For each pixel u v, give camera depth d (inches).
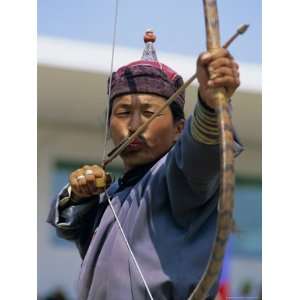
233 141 284.0
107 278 315.6
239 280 1175.6
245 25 273.9
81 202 343.3
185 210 307.4
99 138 1195.9
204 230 312.0
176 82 333.1
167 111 326.6
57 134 1178.0
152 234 311.7
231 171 259.4
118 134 328.5
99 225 332.8
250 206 1235.9
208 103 276.8
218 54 269.1
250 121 1171.9
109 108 340.2
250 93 1092.5
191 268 306.2
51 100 1102.4
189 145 292.8
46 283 1134.4
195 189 300.8
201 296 267.0
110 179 331.9
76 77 1036.5
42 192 1163.9
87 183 325.1
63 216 346.6
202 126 286.0
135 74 327.3
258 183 1242.0
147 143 325.1
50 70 1029.8
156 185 314.3
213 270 259.6
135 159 328.2
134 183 334.0
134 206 319.0
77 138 1189.7
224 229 256.1
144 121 324.5
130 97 326.3
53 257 1138.7
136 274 308.0
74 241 354.6
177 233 310.2
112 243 320.2
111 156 327.6
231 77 268.8
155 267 307.4
